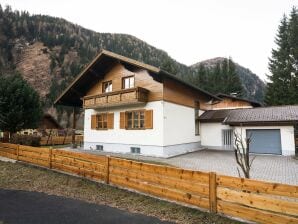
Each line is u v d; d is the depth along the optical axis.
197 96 24.08
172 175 7.57
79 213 6.92
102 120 22.94
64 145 30.16
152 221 6.33
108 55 19.94
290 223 5.32
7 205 7.60
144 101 18.80
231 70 63.22
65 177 10.98
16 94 22.67
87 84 24.05
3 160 15.54
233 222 6.04
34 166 13.44
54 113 72.00
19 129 23.42
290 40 45.97
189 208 6.96
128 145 20.19
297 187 5.35
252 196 5.93
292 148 18.66
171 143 18.97
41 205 7.61
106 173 9.61
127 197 8.20
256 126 20.30
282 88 43.03
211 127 23.58
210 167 13.59
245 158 7.28
